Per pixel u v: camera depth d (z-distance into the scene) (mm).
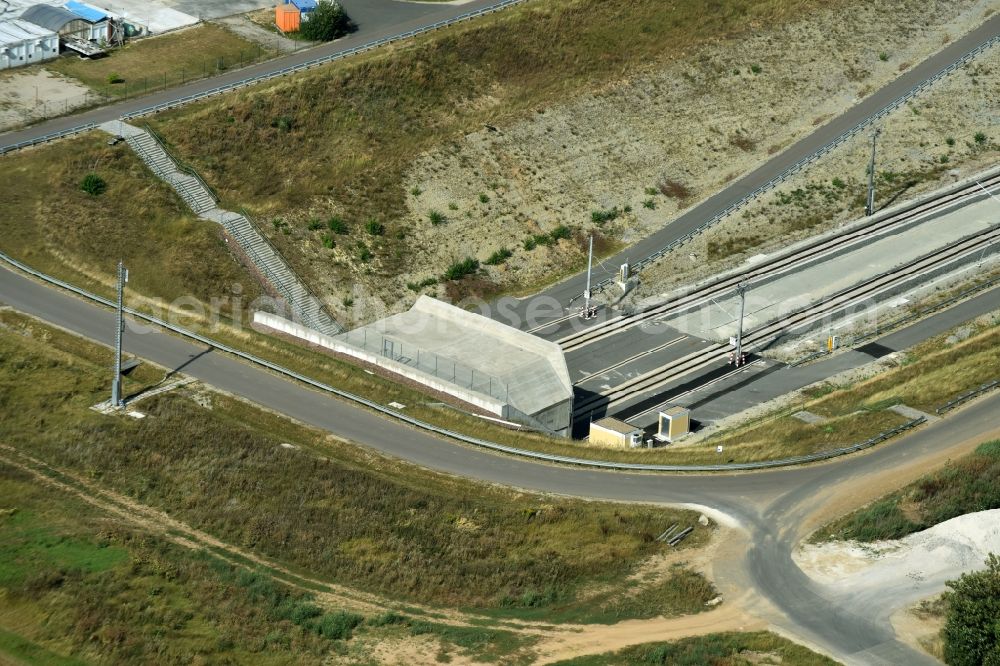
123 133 133500
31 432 97125
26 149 129875
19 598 81812
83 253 118500
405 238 132250
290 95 141750
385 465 93625
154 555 85625
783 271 133375
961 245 136500
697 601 80688
